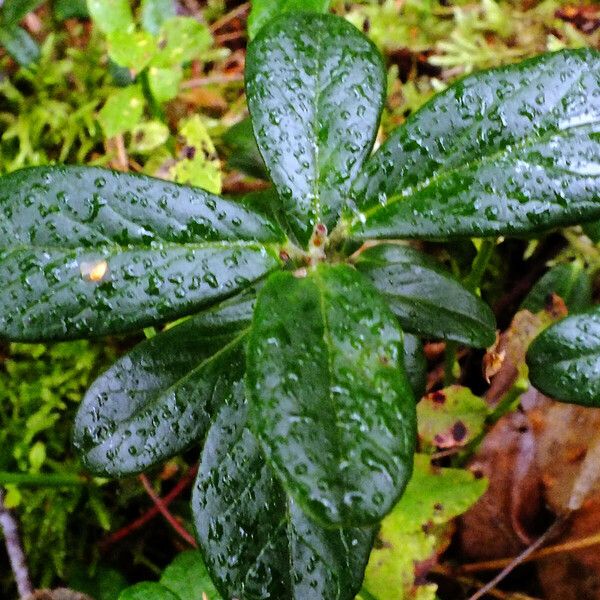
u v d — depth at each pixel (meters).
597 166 0.06
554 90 0.07
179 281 0.06
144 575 0.12
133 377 0.08
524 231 0.06
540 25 0.14
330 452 0.05
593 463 0.11
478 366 0.12
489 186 0.07
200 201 0.07
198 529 0.07
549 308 0.11
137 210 0.07
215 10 0.16
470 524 0.11
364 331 0.06
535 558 0.11
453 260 0.12
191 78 0.15
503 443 0.11
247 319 0.08
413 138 0.07
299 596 0.07
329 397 0.06
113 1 0.13
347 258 0.08
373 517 0.05
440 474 0.10
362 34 0.07
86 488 0.12
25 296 0.06
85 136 0.14
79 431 0.08
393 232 0.07
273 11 0.10
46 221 0.06
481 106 0.07
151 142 0.13
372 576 0.10
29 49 0.14
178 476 0.12
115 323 0.06
